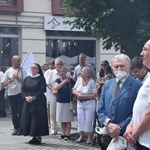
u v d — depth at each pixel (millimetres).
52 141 9789
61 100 9789
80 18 10656
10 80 10586
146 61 4309
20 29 18062
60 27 18625
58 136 10469
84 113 9375
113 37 10305
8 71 10750
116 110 4957
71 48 19391
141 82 5277
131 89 4961
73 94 9750
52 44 18938
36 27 18297
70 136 10398
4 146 9188
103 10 10078
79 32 19469
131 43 9711
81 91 9312
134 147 4469
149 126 4180
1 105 14609
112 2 9750
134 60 5879
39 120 9328
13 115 10672
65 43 19234
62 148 8969
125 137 4465
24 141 9797
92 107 9242
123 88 4992
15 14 17844
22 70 10727
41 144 9430
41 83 9461
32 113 9328
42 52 18453
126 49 10055
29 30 18156
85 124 9359
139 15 9562
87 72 9273
